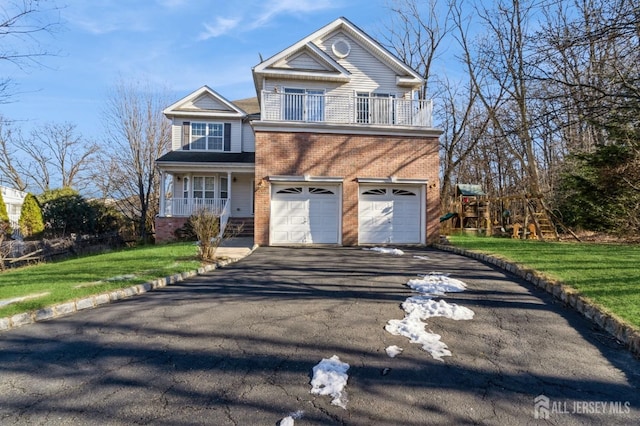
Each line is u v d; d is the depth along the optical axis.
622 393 3.09
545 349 3.93
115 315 5.20
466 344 4.05
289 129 12.98
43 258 13.09
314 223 13.13
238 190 19.33
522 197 16.33
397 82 16.00
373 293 6.14
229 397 3.03
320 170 13.05
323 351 3.88
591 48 8.57
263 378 3.33
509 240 13.41
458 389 3.14
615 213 14.03
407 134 13.55
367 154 13.30
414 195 13.70
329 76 15.23
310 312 5.17
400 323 4.68
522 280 6.92
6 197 21.92
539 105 13.66
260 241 12.75
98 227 21.19
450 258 9.91
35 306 5.25
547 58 8.49
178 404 2.93
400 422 2.69
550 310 5.19
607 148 13.72
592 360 3.69
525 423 2.69
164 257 9.84
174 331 4.52
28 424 2.71
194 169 17.56
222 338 4.27
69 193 20.73
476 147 24.75
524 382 3.26
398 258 9.95
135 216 27.09
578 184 15.17
